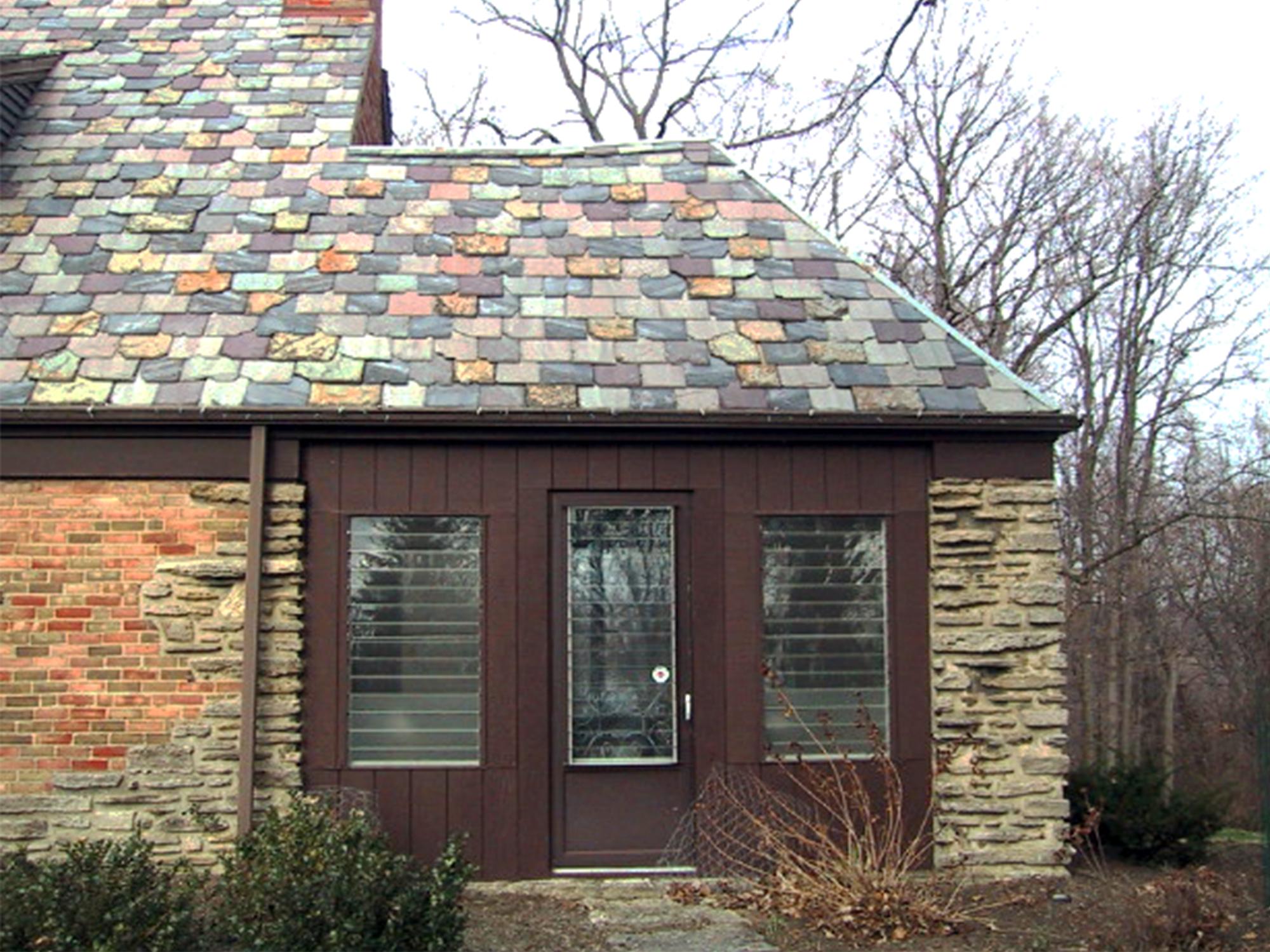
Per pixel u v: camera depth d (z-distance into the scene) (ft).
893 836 27.55
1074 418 29.99
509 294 31.89
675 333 31.24
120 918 21.25
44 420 28.71
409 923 21.74
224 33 40.68
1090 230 70.49
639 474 30.17
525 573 29.84
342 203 34.04
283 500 29.40
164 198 33.99
